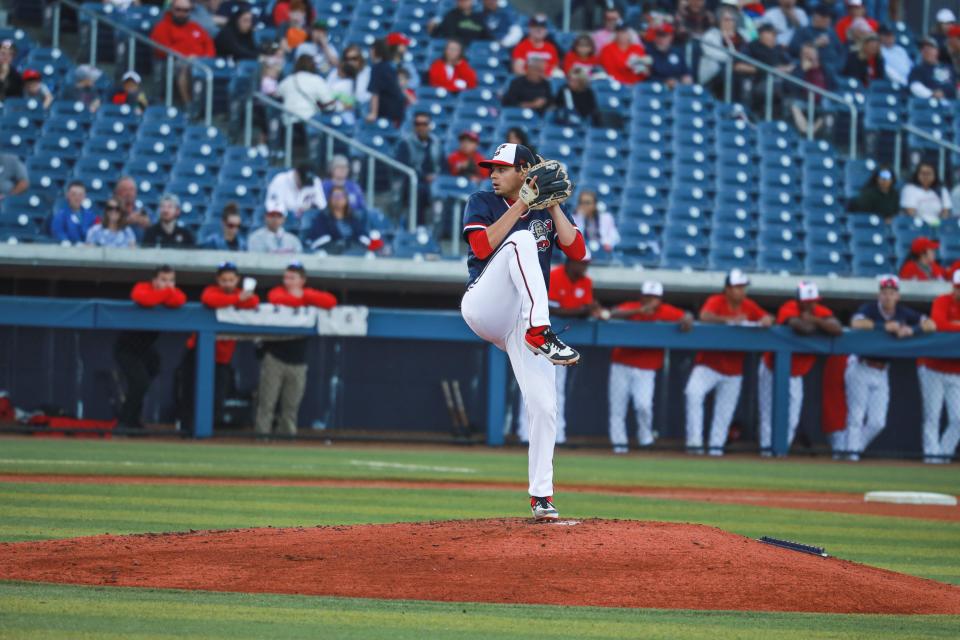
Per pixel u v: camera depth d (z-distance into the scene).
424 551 14.53
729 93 53.31
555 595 13.36
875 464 39.00
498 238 15.41
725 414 39.97
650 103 51.22
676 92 51.88
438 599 13.16
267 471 28.77
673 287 43.41
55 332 39.88
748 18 57.00
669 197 48.09
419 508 22.78
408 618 12.38
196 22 51.00
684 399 43.44
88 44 49.56
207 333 37.62
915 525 23.11
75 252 40.12
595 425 43.09
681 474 32.53
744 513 24.14
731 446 39.97
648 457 38.19
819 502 26.92
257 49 50.50
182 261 40.75
